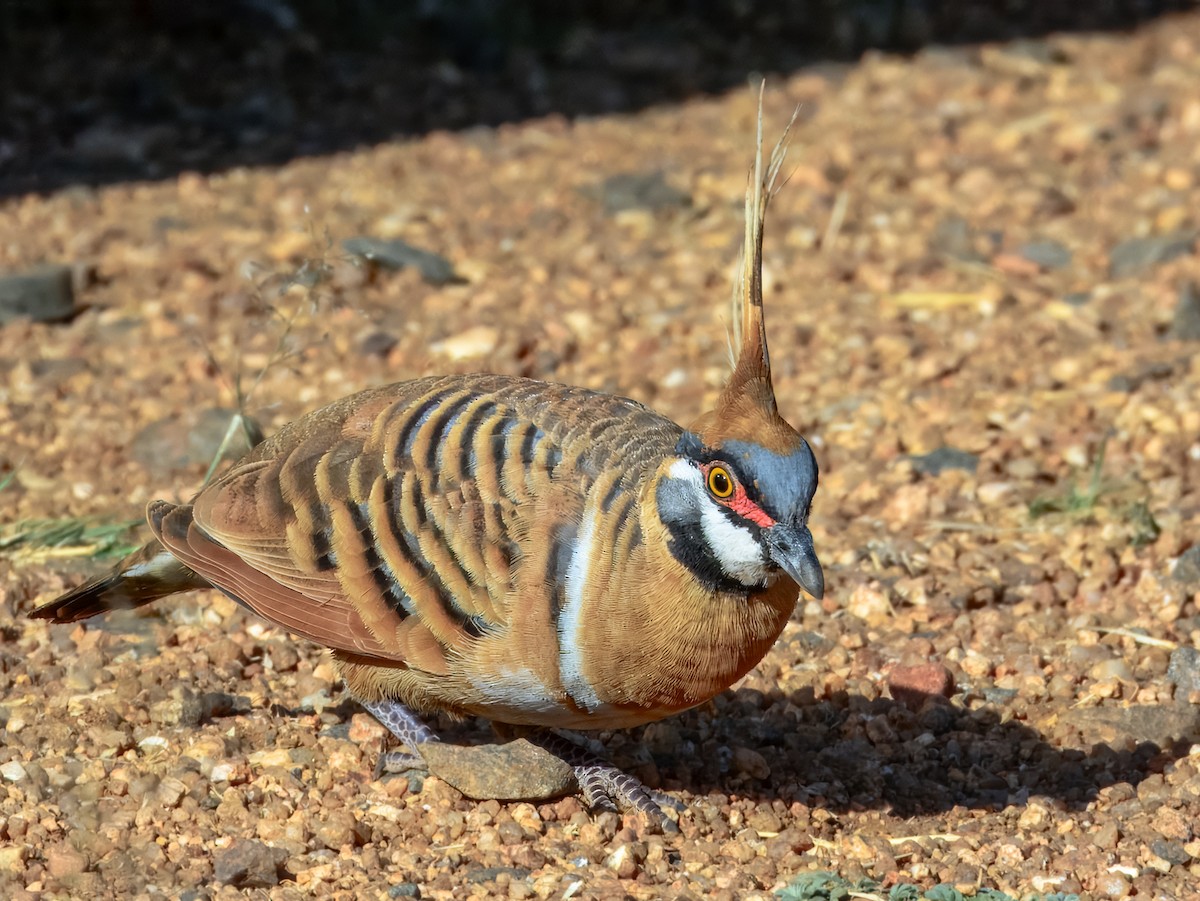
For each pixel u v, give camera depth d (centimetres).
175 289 1641
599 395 886
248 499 879
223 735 945
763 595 820
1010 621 1089
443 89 2234
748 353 816
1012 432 1351
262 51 2308
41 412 1401
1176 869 829
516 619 817
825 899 797
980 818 888
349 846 848
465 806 889
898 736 971
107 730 945
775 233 1777
